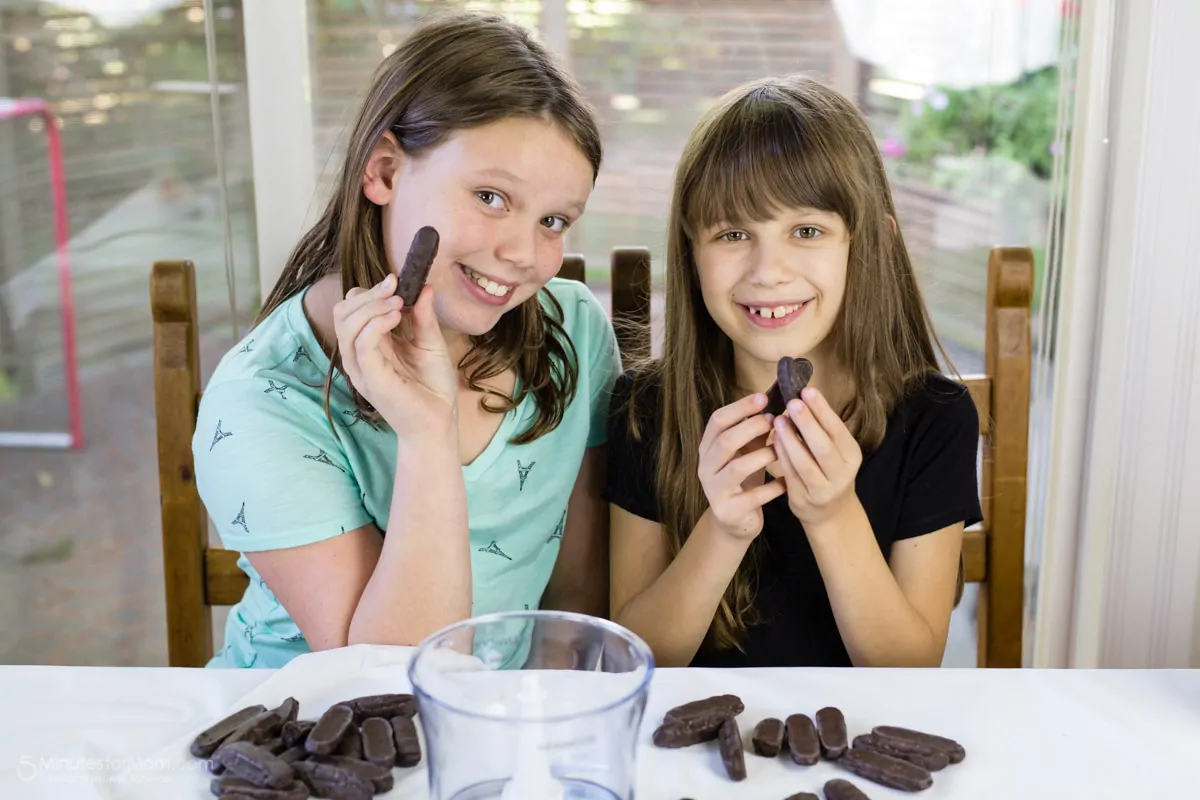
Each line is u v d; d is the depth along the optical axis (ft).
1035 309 5.43
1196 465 5.08
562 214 3.95
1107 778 3.06
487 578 4.22
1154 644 5.24
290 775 3.01
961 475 4.35
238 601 4.60
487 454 4.18
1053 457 5.28
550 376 4.31
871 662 4.12
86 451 6.32
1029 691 3.34
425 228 3.70
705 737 3.18
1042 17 5.30
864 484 4.34
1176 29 4.74
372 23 5.32
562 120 3.88
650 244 5.70
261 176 5.28
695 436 4.39
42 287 6.07
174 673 3.40
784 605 4.41
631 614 4.25
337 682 3.35
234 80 5.22
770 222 4.11
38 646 6.21
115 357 6.19
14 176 5.88
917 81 5.46
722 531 4.04
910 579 4.35
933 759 3.08
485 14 4.07
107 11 5.62
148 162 5.80
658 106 5.57
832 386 4.46
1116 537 5.16
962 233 5.57
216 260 5.89
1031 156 5.44
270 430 3.95
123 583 6.42
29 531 6.39
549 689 3.03
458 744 2.83
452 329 4.09
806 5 5.43
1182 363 4.98
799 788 3.06
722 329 4.31
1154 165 4.84
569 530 4.61
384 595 3.81
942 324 5.65
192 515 4.53
